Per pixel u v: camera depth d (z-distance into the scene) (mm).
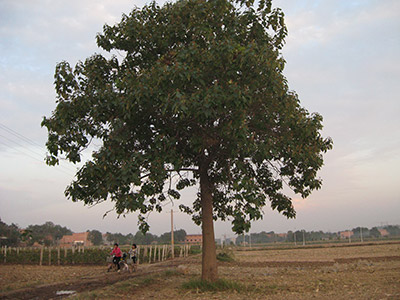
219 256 31734
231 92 9430
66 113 10430
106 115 10664
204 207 12656
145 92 9500
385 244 55344
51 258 33219
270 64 9930
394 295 10297
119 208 10000
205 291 11633
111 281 16500
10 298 12125
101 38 11906
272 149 10633
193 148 11367
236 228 10219
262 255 41031
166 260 36000
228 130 9719
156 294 11523
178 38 11469
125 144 10805
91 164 9750
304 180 12141
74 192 10492
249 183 10203
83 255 32812
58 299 11734
